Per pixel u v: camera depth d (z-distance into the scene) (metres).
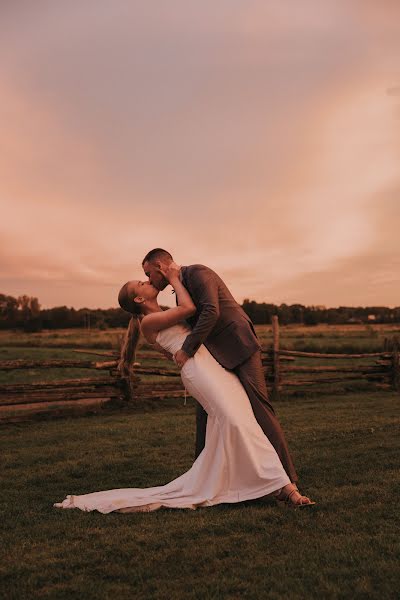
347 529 2.84
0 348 38.03
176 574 2.34
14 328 117.56
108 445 6.19
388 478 3.91
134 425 7.83
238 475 3.38
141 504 3.34
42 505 3.63
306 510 3.19
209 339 3.67
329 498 3.42
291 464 3.43
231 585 2.21
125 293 3.87
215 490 3.38
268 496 3.44
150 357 10.83
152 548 2.65
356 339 43.75
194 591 2.16
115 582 2.28
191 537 2.80
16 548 2.72
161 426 7.63
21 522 3.22
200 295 3.63
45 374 17.56
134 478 4.50
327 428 6.63
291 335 52.12
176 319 3.63
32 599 2.14
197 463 3.52
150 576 2.33
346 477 4.05
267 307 87.38
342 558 2.45
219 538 2.76
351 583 2.20
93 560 2.51
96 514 3.31
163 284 3.89
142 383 10.55
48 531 3.00
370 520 2.97
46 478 4.57
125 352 10.30
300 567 2.38
